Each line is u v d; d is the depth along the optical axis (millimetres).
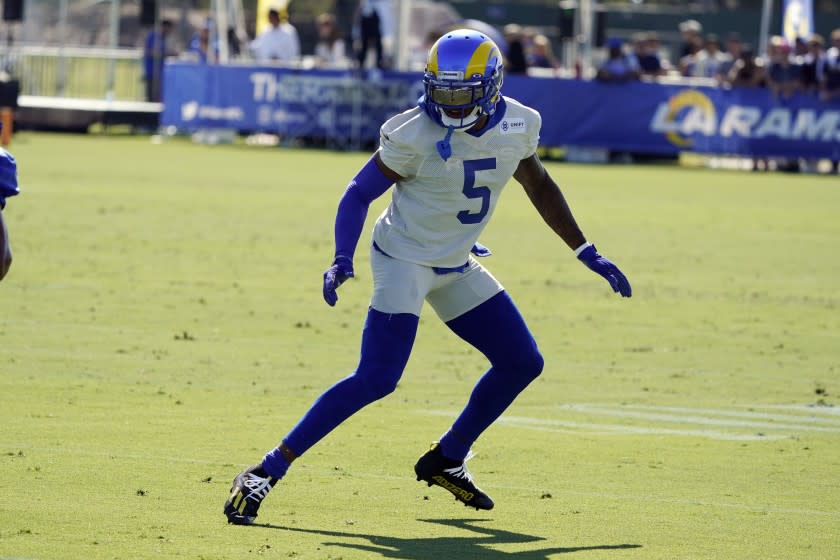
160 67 130625
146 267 49906
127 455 24953
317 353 35969
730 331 41531
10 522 20422
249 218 67250
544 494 23500
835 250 63188
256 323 39938
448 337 39656
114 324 38781
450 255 21969
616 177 101750
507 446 27156
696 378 34531
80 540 19641
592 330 40906
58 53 133000
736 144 112188
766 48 136750
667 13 187625
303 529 20828
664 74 120625
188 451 25438
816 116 111625
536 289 48625
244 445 26031
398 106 116312
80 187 78938
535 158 22797
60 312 40281
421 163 21406
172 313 40906
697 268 55625
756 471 25516
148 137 127000
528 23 191375
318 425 21156
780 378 34812
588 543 20547
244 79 119188
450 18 160500
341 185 86625
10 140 111062
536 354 22609
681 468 25641
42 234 57719
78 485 22781
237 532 20453
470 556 19656
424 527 21234
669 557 19875
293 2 190750
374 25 122188
